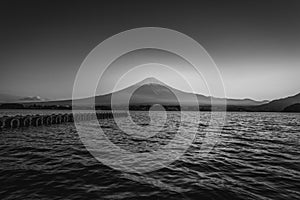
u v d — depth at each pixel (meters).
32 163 14.14
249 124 59.03
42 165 13.72
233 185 10.82
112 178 11.59
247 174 12.70
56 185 10.31
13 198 8.78
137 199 9.02
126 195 9.40
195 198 9.23
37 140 23.84
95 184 10.62
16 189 9.74
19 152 17.48
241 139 28.33
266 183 11.12
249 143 24.86
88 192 9.59
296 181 11.45
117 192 9.70
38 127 37.75
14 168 12.91
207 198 9.23
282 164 15.05
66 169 12.98
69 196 9.10
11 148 19.06
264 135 32.94
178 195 9.52
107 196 9.22
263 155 18.09
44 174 11.91
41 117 41.22
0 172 12.09
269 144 24.16
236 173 12.91
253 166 14.52
